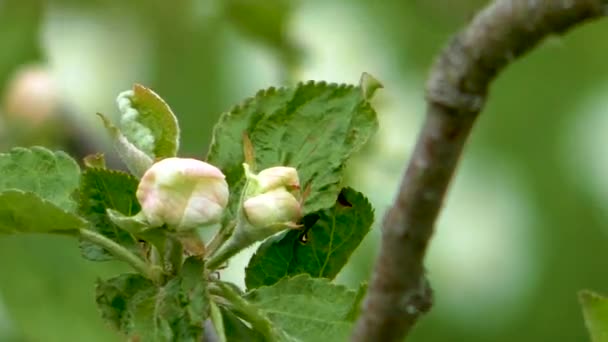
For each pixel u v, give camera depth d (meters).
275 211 0.49
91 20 0.86
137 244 0.51
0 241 0.73
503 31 0.42
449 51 0.43
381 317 0.44
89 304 0.73
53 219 0.50
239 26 0.80
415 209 0.44
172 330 0.49
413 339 0.88
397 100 0.80
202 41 0.85
